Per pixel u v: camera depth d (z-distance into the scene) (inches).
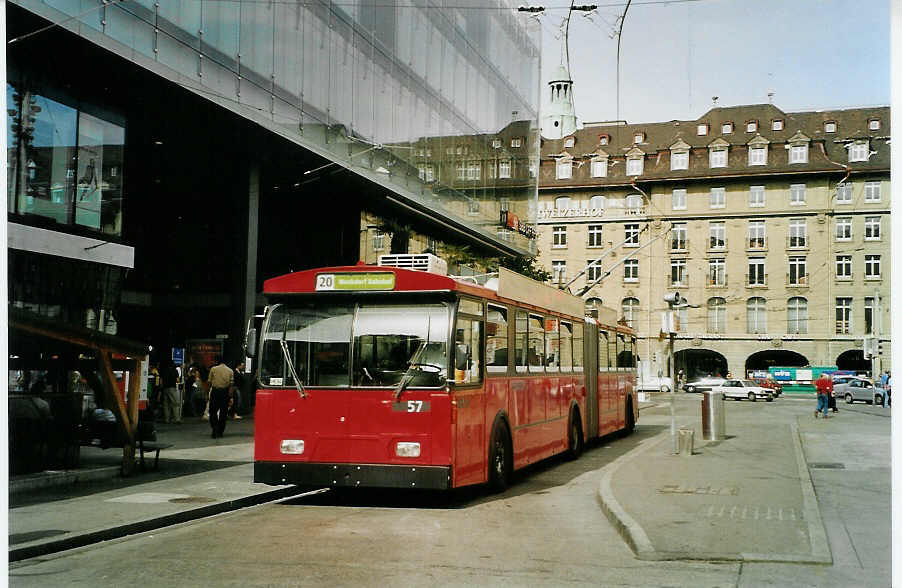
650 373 2955.2
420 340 444.5
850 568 302.0
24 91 780.0
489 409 494.6
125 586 280.1
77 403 557.6
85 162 860.0
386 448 439.5
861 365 2787.9
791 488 491.8
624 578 288.8
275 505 470.9
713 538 346.0
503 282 534.9
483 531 381.1
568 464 692.1
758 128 3006.9
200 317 1423.5
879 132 2866.6
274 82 1037.8
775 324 2856.8
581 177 3127.5
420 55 1449.3
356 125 1229.1
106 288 879.7
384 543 350.3
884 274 2780.5
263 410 458.3
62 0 735.7
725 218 2938.0
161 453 713.0
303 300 465.7
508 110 1903.3
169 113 972.6
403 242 1528.1
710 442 834.8
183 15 885.2
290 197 1409.9
